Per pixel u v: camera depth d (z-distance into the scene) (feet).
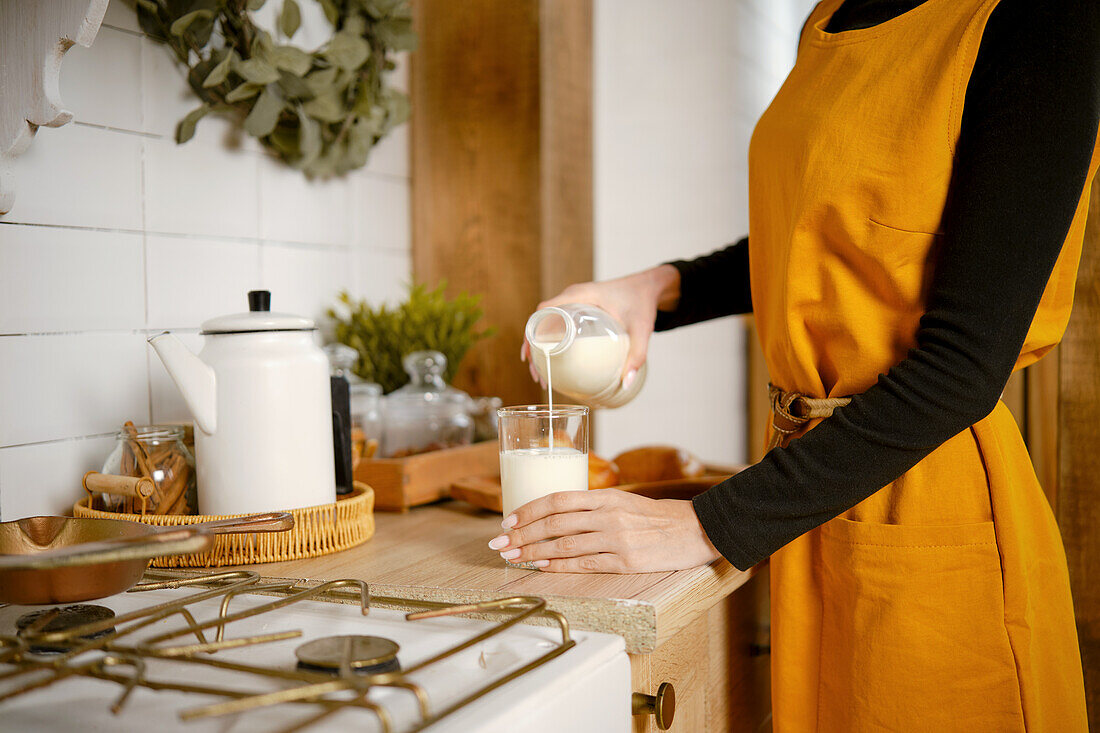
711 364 10.78
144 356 3.76
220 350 3.13
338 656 2.01
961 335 2.43
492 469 4.53
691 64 10.30
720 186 11.08
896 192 2.67
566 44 5.47
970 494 2.74
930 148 2.60
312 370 3.22
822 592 3.02
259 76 3.97
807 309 2.96
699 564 2.78
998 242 2.39
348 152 4.66
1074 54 2.35
